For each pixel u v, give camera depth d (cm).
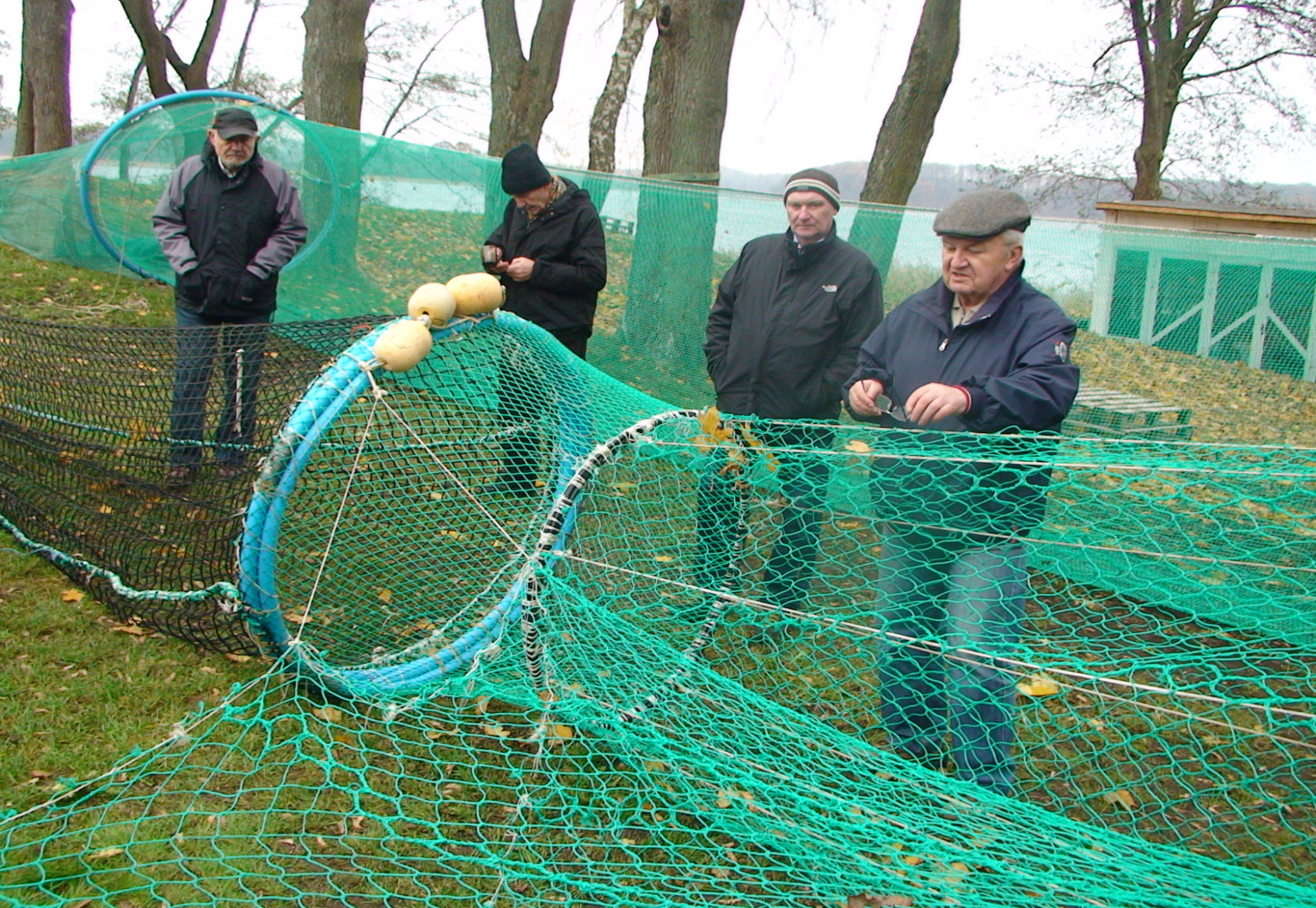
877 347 314
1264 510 350
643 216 646
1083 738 339
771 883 257
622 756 298
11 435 425
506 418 396
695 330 650
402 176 688
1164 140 2395
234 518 299
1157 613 405
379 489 396
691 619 366
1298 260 543
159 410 357
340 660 355
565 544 359
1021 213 275
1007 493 280
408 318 318
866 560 392
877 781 286
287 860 255
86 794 268
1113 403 535
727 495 356
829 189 376
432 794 287
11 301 789
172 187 489
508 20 1183
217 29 2153
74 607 371
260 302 498
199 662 342
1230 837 295
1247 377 554
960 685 281
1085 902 236
